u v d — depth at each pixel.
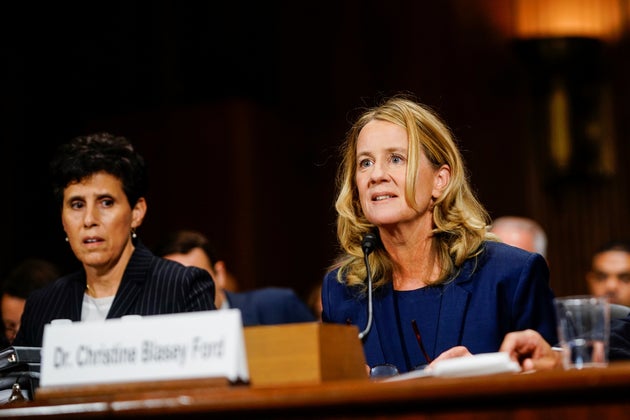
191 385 2.15
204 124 8.35
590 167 7.65
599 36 7.69
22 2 8.52
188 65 8.56
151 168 8.41
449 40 8.25
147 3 8.63
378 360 3.12
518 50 7.81
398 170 3.07
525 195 7.86
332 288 3.32
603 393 1.85
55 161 3.44
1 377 2.96
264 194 8.35
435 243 3.16
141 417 2.08
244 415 2.03
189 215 8.30
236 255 8.17
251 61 8.59
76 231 3.41
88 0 8.62
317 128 8.65
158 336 2.19
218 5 8.55
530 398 1.89
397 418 1.96
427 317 3.12
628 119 7.61
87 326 2.25
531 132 7.90
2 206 8.32
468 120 8.11
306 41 8.70
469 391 1.90
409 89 8.34
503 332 3.06
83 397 2.21
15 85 8.47
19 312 4.76
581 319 2.23
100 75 8.60
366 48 8.52
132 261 3.46
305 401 1.97
